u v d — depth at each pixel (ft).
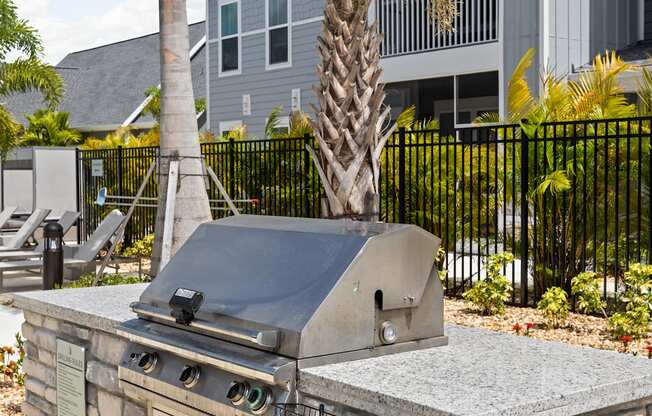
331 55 22.85
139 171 55.31
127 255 45.65
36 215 48.49
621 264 29.99
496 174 30.60
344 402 10.32
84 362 15.81
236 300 12.21
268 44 69.51
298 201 42.96
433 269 12.65
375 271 11.76
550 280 30.37
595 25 51.31
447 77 55.72
